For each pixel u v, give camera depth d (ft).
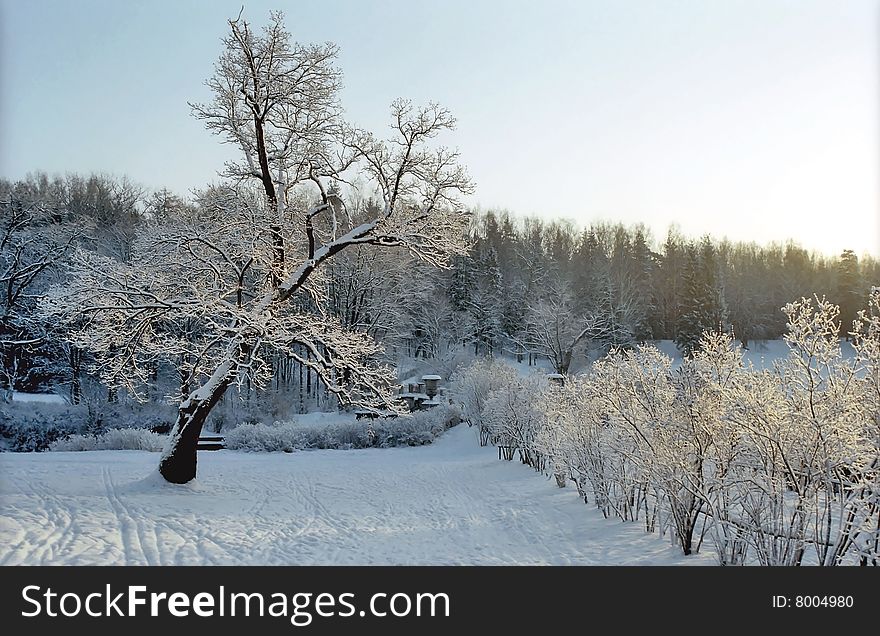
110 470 57.57
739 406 24.76
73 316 49.14
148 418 98.94
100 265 49.57
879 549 22.15
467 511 46.21
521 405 66.39
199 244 53.72
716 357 31.40
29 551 30.40
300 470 67.21
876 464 22.21
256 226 51.75
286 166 55.36
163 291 51.29
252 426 90.99
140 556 30.96
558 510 43.24
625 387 33.50
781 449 23.12
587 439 40.27
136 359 53.93
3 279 110.42
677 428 28.35
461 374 109.29
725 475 26.76
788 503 26.40
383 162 54.34
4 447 87.56
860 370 22.63
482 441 88.48
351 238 54.75
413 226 54.80
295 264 57.06
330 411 126.00
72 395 110.63
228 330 48.93
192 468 50.39
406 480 61.72
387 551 34.19
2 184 122.42
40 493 44.68
